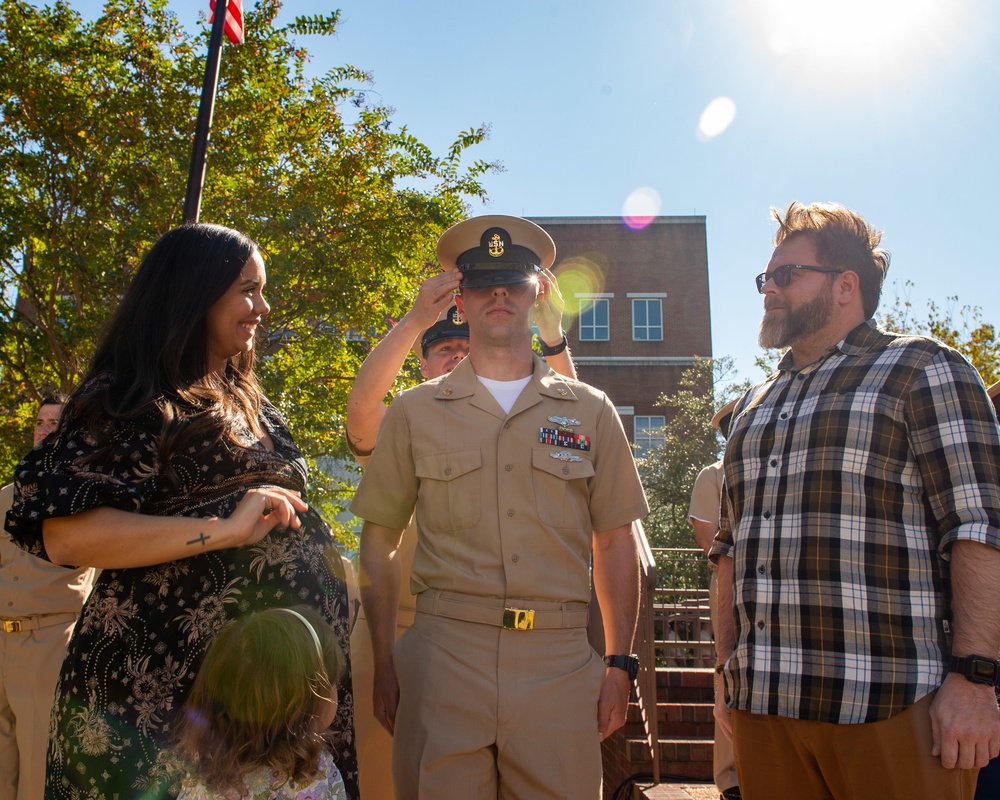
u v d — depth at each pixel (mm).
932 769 2023
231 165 8875
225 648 1787
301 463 2254
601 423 2654
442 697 2301
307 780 1803
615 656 2535
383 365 2920
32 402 9438
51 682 3773
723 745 3848
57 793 1836
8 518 1761
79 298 8719
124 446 1844
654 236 26703
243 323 2168
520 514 2438
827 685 2129
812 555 2211
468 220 2797
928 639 2105
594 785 2316
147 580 1904
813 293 2469
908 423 2197
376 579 2641
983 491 2049
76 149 8539
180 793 1770
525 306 2721
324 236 9164
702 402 19391
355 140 9703
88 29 8859
